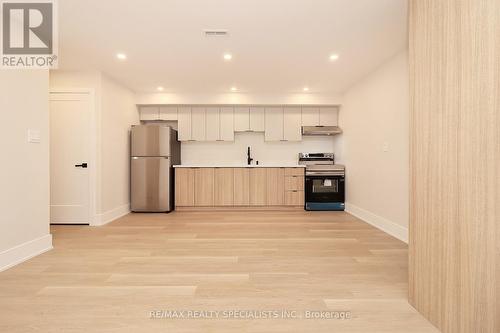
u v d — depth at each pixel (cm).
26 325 154
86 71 407
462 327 136
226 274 227
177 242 320
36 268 239
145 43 313
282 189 541
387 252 283
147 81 463
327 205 534
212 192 538
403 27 276
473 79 128
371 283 210
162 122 584
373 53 342
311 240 327
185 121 563
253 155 599
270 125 568
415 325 157
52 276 222
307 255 274
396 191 343
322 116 566
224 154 598
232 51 337
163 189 514
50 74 406
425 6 161
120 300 183
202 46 321
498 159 117
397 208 342
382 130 379
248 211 531
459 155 137
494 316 119
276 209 543
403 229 326
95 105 409
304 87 501
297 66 389
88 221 411
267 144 599
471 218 130
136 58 358
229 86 495
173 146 538
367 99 428
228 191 539
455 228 140
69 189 411
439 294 152
